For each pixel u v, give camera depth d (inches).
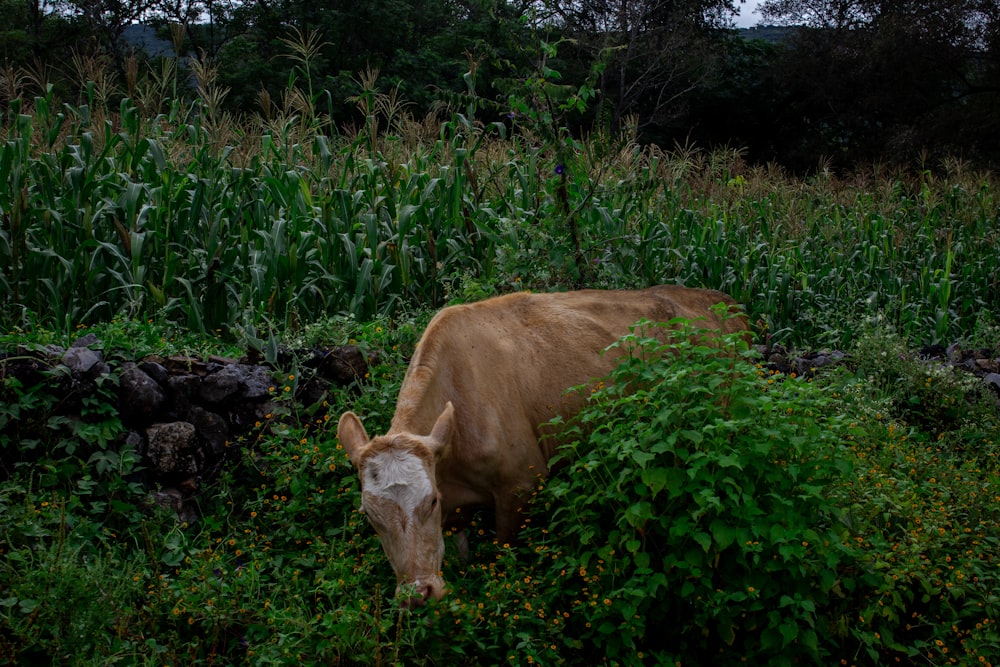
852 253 414.3
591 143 297.4
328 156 312.3
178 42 318.0
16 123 265.0
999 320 420.2
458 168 304.7
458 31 1167.6
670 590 155.8
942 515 175.2
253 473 200.8
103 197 271.3
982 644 154.7
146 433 193.3
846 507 164.2
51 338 208.4
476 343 182.1
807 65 1293.1
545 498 175.5
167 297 259.8
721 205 419.2
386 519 145.6
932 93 1222.9
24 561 151.4
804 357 289.4
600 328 201.0
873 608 153.9
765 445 150.2
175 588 156.9
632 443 150.3
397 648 139.0
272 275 252.1
